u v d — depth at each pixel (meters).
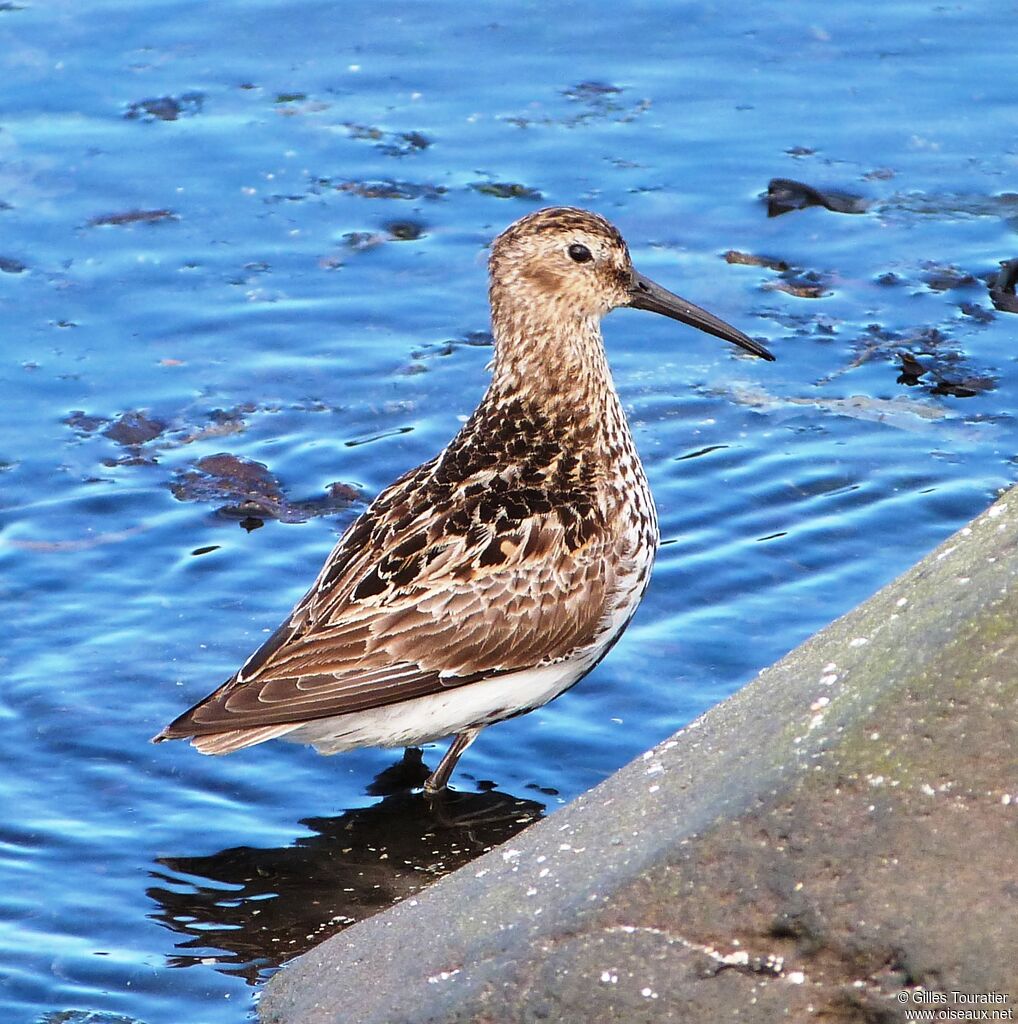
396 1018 8.62
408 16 21.05
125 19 20.95
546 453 12.10
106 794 11.50
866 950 8.12
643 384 15.71
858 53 20.17
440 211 18.05
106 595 13.30
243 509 14.24
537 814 11.41
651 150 18.83
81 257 17.48
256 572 13.55
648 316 16.72
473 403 15.53
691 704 12.12
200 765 11.83
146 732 11.98
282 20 21.03
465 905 9.08
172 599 13.26
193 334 16.52
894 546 13.51
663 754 9.44
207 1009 9.73
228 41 20.75
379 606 11.25
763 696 9.30
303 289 17.05
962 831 8.12
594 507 11.84
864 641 9.00
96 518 14.17
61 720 12.06
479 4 21.12
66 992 9.88
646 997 8.31
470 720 11.65
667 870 8.46
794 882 8.28
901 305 16.66
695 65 20.12
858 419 15.10
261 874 10.90
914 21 20.64
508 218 17.89
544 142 19.00
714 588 13.19
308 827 11.36
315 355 16.22
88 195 18.33
